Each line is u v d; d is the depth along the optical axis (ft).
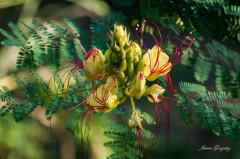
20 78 2.64
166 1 2.81
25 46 2.60
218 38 2.82
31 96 2.51
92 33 2.73
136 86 2.23
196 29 2.74
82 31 2.70
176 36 2.81
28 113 2.48
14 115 2.47
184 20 2.75
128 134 2.60
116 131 2.61
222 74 2.72
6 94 2.49
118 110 2.69
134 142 2.58
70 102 2.53
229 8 2.65
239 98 2.69
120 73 2.21
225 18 2.68
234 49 2.88
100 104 2.25
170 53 2.75
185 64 2.73
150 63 2.24
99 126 2.67
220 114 2.51
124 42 2.21
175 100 2.55
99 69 2.26
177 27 2.78
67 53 2.63
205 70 2.72
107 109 2.26
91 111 2.42
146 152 2.48
